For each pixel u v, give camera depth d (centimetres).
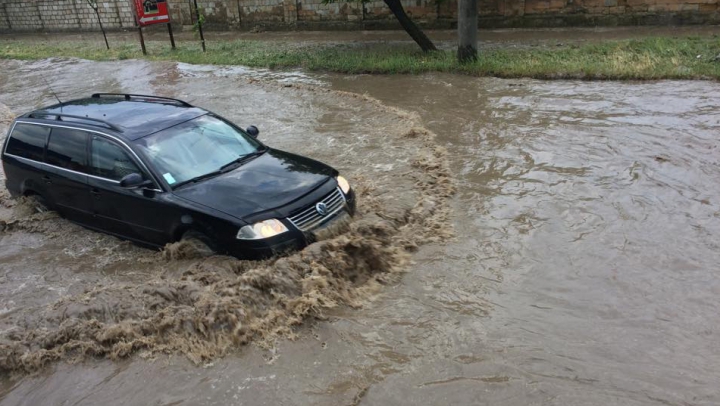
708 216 632
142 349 446
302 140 1020
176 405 386
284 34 2544
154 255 612
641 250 568
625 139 905
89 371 427
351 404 379
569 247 582
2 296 554
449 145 942
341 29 2459
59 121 690
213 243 554
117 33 3114
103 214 646
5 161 754
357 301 505
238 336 448
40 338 454
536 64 1445
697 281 509
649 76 1290
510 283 524
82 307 483
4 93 1700
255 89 1496
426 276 543
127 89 1616
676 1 1875
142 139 615
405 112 1158
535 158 849
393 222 637
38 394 408
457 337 448
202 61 1959
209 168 614
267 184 585
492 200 710
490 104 1187
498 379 397
